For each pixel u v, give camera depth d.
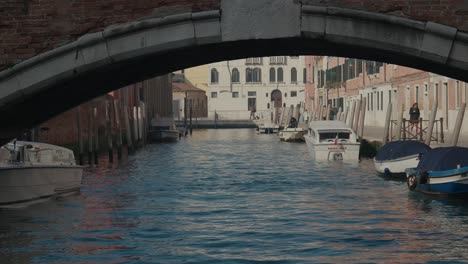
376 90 47.06
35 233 16.11
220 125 84.06
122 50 10.80
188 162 35.22
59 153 21.61
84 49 10.84
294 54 13.66
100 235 16.02
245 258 13.87
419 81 37.56
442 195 20.34
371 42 10.48
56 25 10.91
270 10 10.62
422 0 10.39
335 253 14.20
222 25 10.68
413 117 30.47
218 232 16.41
